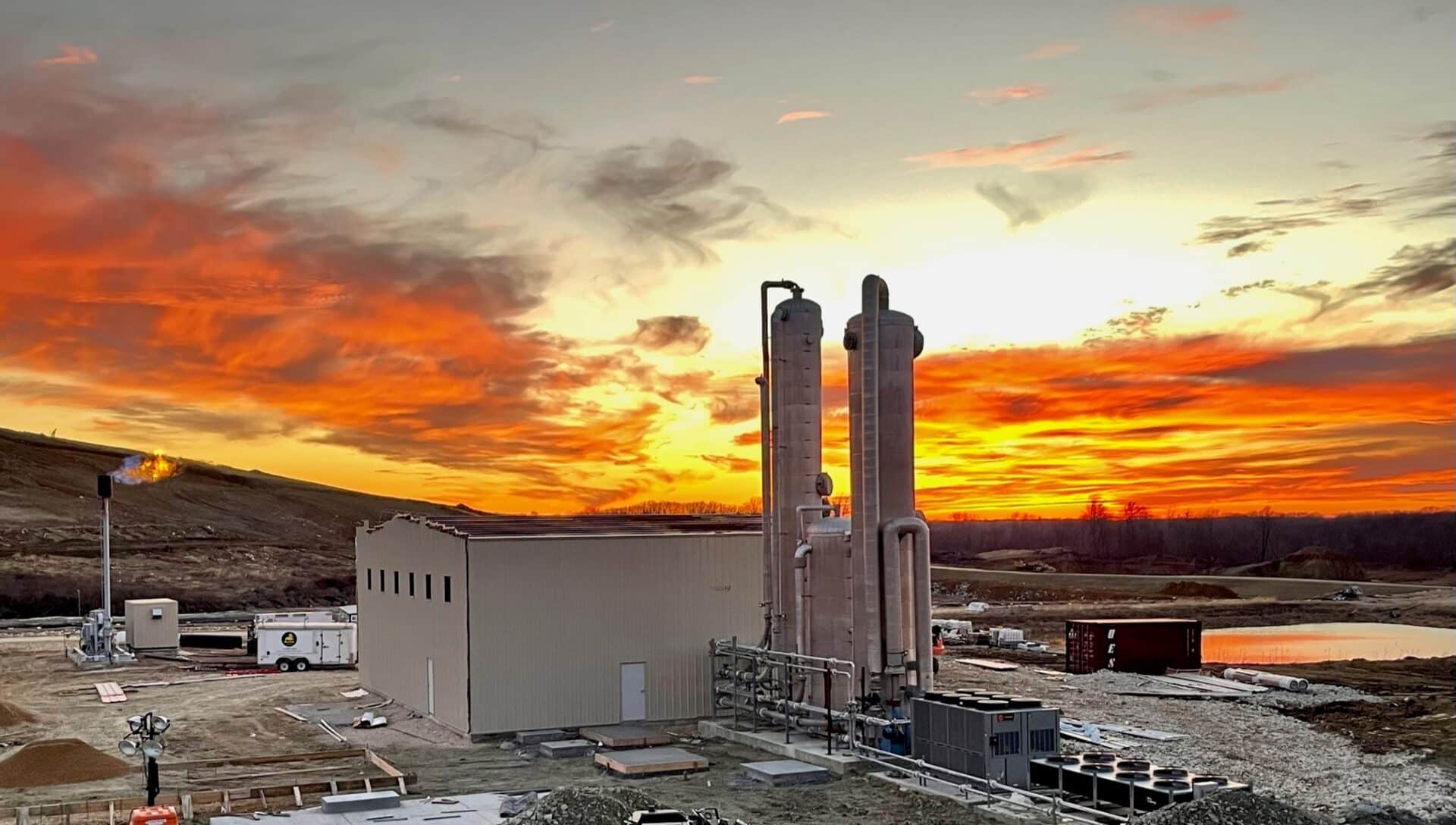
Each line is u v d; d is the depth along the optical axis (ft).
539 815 103.45
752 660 159.22
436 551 172.86
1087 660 244.22
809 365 161.89
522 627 160.76
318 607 517.96
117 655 274.16
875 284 146.51
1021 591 519.19
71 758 139.64
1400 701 208.85
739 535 173.37
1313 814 106.93
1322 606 440.04
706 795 126.41
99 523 624.18
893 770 134.62
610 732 158.51
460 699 161.68
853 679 142.92
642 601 167.02
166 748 161.17
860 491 146.92
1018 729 124.36
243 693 216.95
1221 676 238.89
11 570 513.04
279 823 113.70
